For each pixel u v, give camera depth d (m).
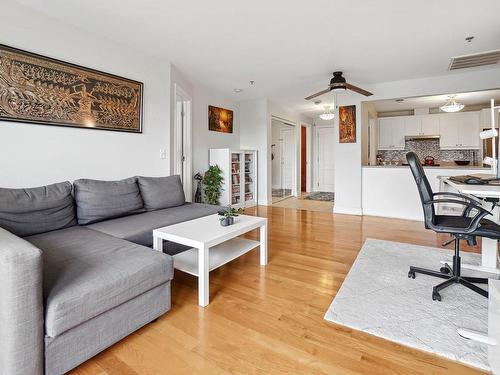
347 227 4.08
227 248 2.50
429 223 2.01
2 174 2.25
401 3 2.30
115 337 1.45
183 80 4.25
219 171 5.04
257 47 3.17
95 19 2.55
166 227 2.28
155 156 3.48
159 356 1.42
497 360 1.24
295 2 2.29
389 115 6.94
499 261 2.57
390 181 4.74
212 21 2.60
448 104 5.34
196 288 2.16
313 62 3.63
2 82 2.20
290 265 2.62
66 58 2.60
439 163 6.52
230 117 5.81
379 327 1.63
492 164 2.80
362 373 1.30
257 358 1.40
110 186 2.65
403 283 2.19
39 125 2.45
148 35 2.88
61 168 2.61
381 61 3.59
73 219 2.39
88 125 2.77
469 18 2.54
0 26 2.19
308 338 1.55
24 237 2.02
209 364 1.36
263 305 1.91
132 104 3.18
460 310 1.80
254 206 5.87
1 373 1.13
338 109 5.04
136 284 1.51
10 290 1.09
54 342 1.22
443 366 1.34
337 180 5.14
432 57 3.45
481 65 3.73
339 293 2.04
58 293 1.24
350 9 2.39
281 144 7.90
